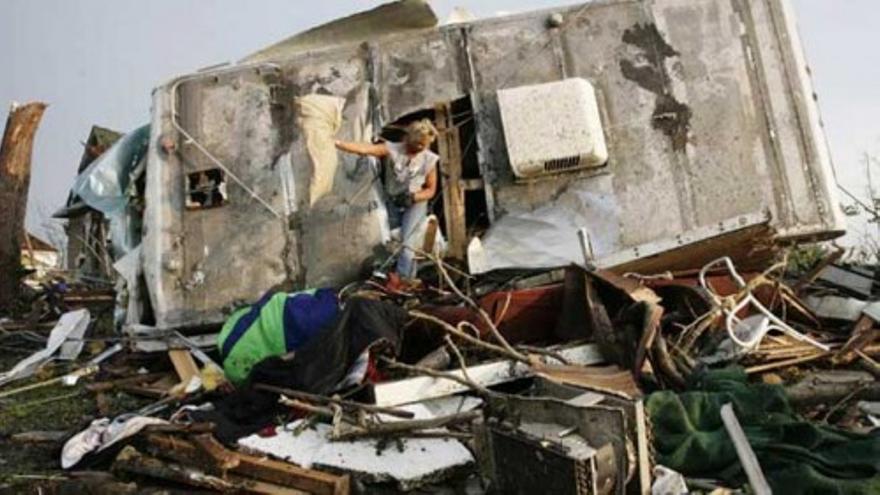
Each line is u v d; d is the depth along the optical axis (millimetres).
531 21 8047
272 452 4508
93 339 9016
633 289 5453
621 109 7758
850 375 5371
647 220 7504
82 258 17547
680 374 5184
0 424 6176
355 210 7719
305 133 7824
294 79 8109
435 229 6922
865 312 6109
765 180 7566
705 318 5598
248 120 8023
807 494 3627
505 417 3996
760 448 3947
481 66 7969
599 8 8016
